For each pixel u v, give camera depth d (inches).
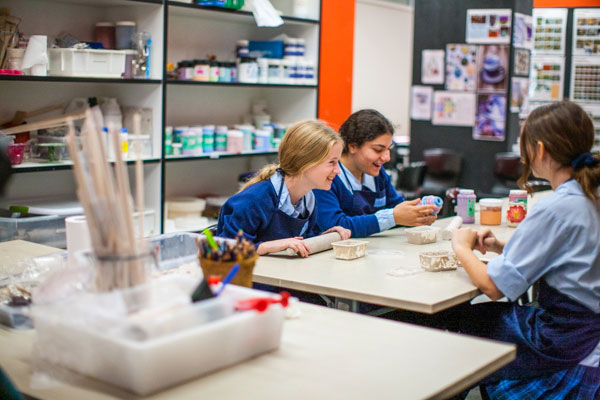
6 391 52.2
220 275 71.5
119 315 56.4
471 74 268.5
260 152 199.6
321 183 105.0
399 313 111.0
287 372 58.7
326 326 70.9
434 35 275.9
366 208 132.0
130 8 173.6
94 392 55.2
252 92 218.8
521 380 90.6
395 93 361.1
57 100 170.9
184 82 176.2
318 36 209.0
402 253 107.2
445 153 258.1
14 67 146.8
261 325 61.8
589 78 297.0
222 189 213.3
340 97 219.1
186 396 54.1
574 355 87.1
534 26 302.5
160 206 175.0
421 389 55.5
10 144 145.2
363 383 56.5
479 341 66.9
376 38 341.1
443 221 134.4
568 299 86.4
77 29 172.6
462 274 94.1
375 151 127.0
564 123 85.7
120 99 180.1
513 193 126.9
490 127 266.7
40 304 64.6
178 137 181.5
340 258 102.5
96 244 60.4
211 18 199.9
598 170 84.2
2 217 146.0
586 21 293.7
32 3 163.2
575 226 84.3
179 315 57.3
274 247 102.4
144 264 61.5
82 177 59.8
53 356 60.5
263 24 188.2
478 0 263.0
